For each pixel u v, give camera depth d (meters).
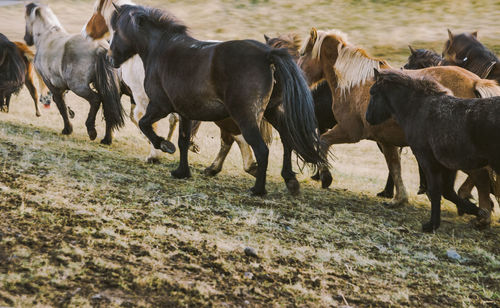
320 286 6.06
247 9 59.00
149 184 9.16
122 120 13.42
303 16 56.59
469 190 11.34
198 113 8.91
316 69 11.29
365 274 6.73
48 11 13.88
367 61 10.38
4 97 17.62
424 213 10.53
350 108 10.67
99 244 5.97
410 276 6.91
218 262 6.13
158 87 9.39
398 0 59.75
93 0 61.31
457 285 6.73
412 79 8.77
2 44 14.73
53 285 4.90
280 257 6.72
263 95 8.34
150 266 5.69
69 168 9.16
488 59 11.52
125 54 10.13
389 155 10.77
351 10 57.91
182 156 10.33
